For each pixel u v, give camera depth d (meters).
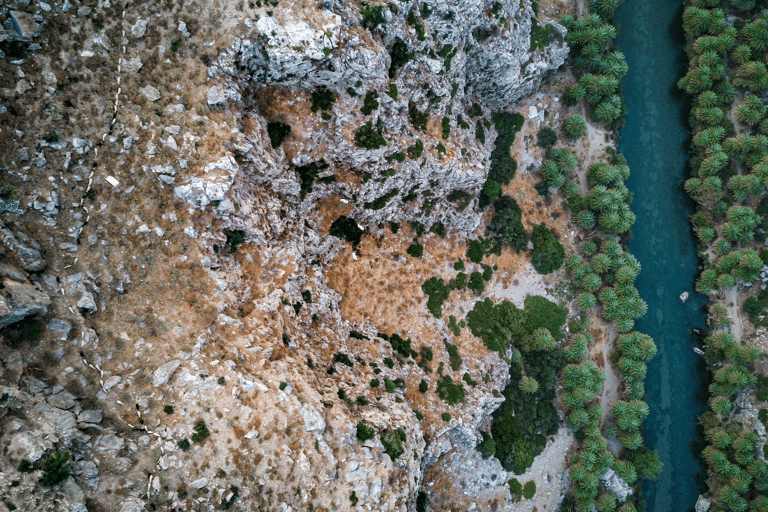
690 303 60.59
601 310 58.50
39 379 30.02
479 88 54.03
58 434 28.67
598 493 55.19
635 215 61.12
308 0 36.19
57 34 32.41
